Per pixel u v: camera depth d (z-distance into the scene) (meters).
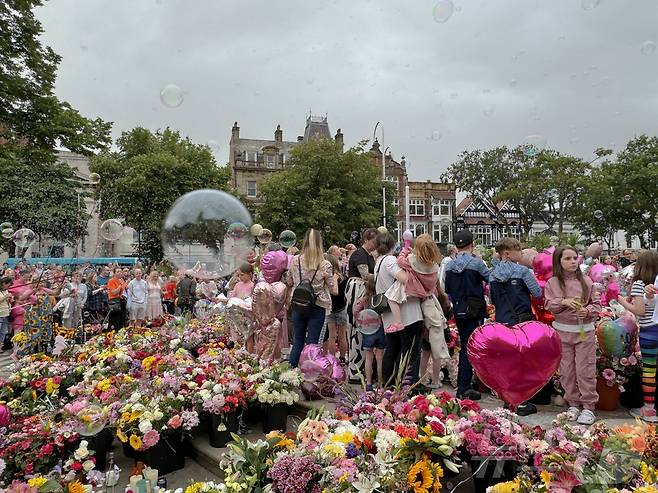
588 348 3.90
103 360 4.98
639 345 4.05
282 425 3.90
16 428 3.45
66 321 8.09
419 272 3.92
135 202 27.16
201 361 4.43
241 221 4.97
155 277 9.73
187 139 30.94
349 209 29.72
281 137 51.00
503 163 36.97
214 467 3.52
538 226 50.12
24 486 2.66
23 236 10.47
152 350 5.42
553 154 31.00
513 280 4.04
